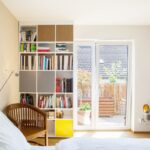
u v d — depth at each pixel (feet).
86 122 15.05
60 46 13.44
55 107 13.37
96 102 14.98
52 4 10.06
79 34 14.24
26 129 10.52
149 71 14.29
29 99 13.39
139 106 14.32
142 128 14.32
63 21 13.10
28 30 13.67
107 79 15.02
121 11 11.12
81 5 10.19
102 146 6.38
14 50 12.29
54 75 13.30
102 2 9.73
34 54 13.60
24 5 10.26
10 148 5.48
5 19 10.52
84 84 14.96
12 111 10.84
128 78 14.84
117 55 14.90
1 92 10.04
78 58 14.85
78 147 6.25
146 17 12.25
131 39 14.30
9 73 11.30
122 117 15.10
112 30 14.25
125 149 6.17
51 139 13.02
